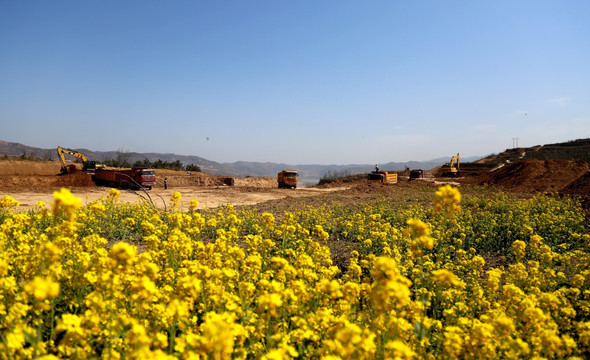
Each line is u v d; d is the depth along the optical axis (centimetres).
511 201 2331
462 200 2456
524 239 1278
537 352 375
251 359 390
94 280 441
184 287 400
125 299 440
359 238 1238
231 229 838
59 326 321
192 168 8194
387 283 346
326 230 1412
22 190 3356
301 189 4909
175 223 856
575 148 11869
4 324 353
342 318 387
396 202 2467
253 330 385
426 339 393
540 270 790
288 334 400
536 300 512
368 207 1930
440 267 883
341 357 313
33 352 314
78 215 987
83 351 326
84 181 4131
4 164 5069
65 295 478
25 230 991
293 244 1038
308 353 383
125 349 339
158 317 383
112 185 4178
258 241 776
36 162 5538
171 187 4697
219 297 444
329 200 2792
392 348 322
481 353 358
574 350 423
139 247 1071
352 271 636
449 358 370
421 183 4966
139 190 3597
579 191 2814
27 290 296
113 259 405
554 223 1441
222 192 3950
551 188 3716
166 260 679
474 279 739
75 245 679
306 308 468
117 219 1299
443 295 548
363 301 561
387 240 1098
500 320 385
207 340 290
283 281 539
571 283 678
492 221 1404
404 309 451
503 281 782
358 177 7444
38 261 471
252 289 464
